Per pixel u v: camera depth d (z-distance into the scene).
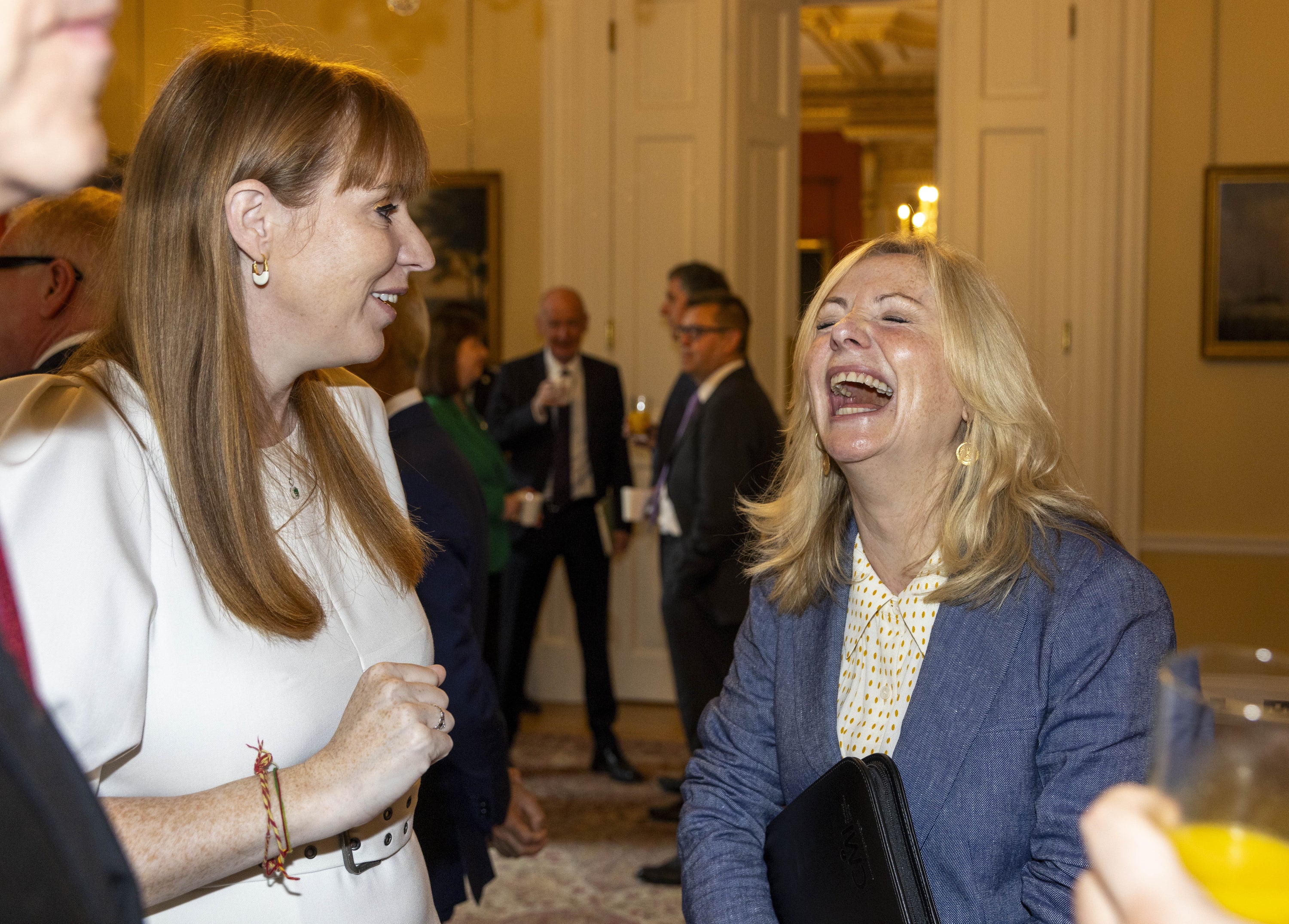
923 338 1.31
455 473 1.98
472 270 5.92
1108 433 5.41
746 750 1.44
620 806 4.14
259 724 1.03
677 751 4.83
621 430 4.79
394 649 1.23
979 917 1.20
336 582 1.20
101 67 0.49
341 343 1.15
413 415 1.98
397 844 1.16
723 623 3.45
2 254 1.56
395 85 1.26
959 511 1.29
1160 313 5.50
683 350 3.77
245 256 1.11
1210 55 5.43
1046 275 5.46
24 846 0.44
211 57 1.12
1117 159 5.36
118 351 1.08
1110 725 1.15
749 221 5.53
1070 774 1.15
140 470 1.01
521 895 3.34
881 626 1.35
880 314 1.34
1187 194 5.46
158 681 0.99
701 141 5.45
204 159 1.07
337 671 1.13
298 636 1.08
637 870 3.53
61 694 0.86
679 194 5.48
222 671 1.02
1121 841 0.49
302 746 1.06
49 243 1.55
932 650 1.26
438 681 1.08
